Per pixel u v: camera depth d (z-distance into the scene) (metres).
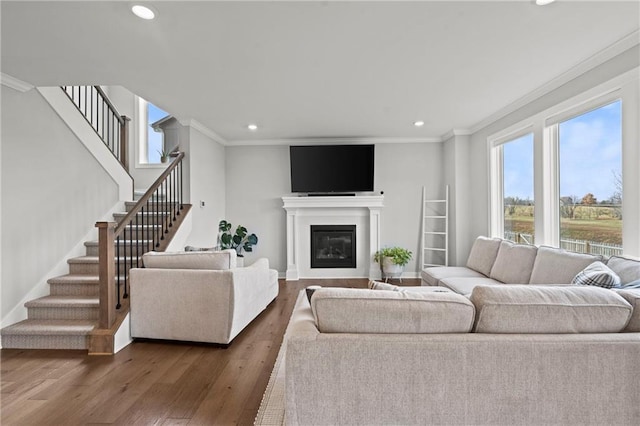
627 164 2.58
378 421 1.48
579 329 1.51
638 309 1.53
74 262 3.75
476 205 5.09
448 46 2.63
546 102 3.50
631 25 2.34
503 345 1.46
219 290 3.02
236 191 6.06
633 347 1.45
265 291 4.01
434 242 5.87
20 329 2.98
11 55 2.70
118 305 3.14
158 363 2.70
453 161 5.37
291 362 1.49
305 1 2.03
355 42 2.55
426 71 3.11
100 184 4.34
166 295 3.09
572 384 1.45
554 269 2.90
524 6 2.10
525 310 1.50
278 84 3.40
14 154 3.17
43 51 2.64
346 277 5.98
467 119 4.74
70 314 3.26
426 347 1.47
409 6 2.09
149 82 3.33
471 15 2.20
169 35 2.41
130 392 2.25
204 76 3.18
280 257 6.04
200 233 5.04
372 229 5.84
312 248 5.99
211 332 3.02
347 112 4.39
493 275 3.74
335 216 5.96
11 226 3.14
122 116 5.02
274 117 4.60
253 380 2.41
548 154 3.52
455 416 1.47
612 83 2.68
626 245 2.60
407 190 5.92
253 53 2.72
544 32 2.42
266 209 6.05
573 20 2.27
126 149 5.04
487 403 1.46
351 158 5.79
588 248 3.06
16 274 3.18
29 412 2.03
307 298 1.99
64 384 2.36
